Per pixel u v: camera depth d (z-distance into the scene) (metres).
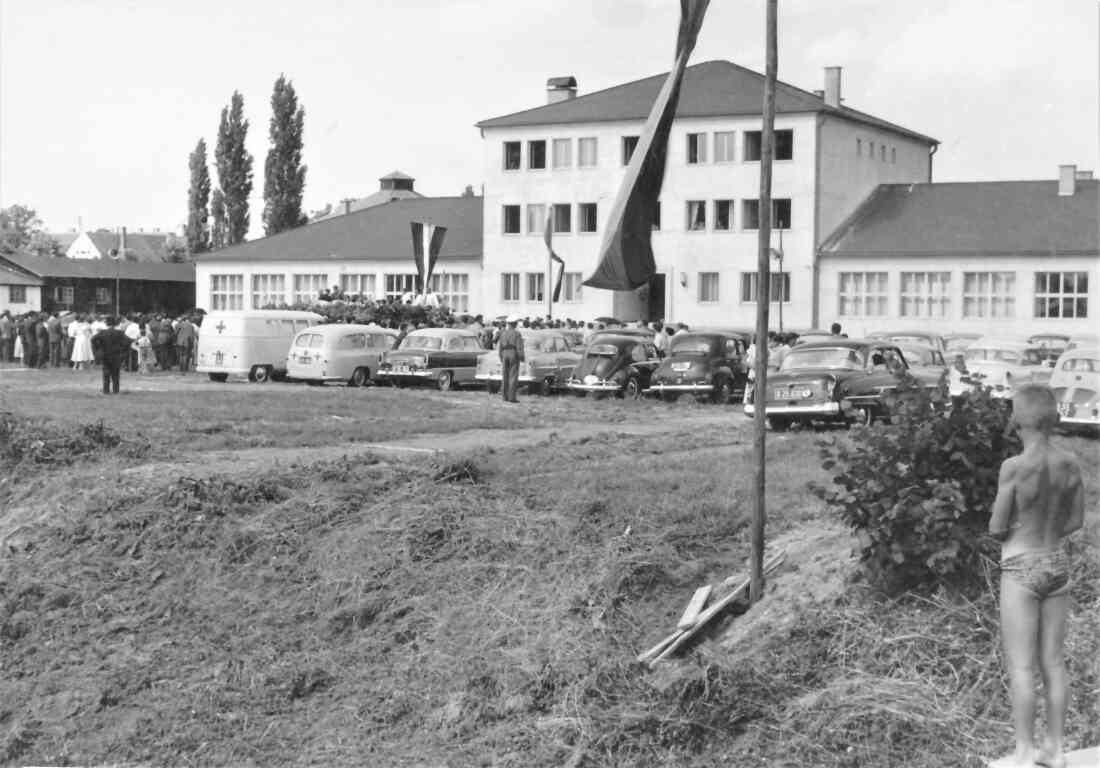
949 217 60.34
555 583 11.30
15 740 10.40
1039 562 7.32
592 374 34.72
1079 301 56.19
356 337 40.19
